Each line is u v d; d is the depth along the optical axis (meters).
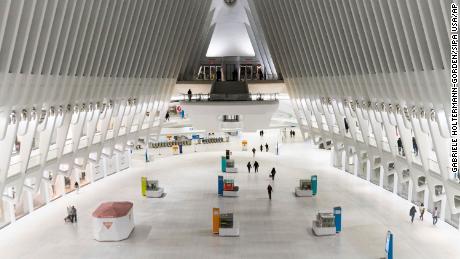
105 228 18.53
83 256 17.03
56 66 16.30
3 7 12.02
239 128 29.47
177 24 26.05
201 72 38.22
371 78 18.70
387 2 14.96
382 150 21.50
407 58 15.36
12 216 20.86
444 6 11.71
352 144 24.70
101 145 23.88
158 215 22.11
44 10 13.84
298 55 26.30
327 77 23.80
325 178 29.89
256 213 22.30
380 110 19.38
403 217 21.52
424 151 17.17
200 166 34.41
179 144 42.56
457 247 17.61
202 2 28.83
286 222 20.89
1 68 13.27
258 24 33.03
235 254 17.14
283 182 28.80
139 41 22.81
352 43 19.22
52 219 21.53
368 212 22.34
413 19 13.55
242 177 30.36
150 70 25.78
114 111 23.61
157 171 32.78
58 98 17.27
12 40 12.87
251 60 38.31
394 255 16.89
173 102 41.69
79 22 16.20
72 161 20.92
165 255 17.09
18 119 14.80
